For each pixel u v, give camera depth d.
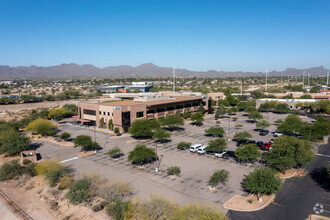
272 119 99.00
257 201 33.66
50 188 39.84
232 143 63.59
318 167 46.50
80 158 53.78
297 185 38.84
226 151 53.84
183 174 43.66
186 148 59.31
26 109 140.25
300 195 35.53
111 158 53.25
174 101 97.12
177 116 79.50
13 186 42.62
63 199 36.06
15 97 171.75
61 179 41.72
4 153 58.78
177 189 37.75
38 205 35.75
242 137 58.72
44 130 72.88
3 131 66.06
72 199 34.75
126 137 71.50
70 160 52.62
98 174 42.41
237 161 50.09
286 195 35.56
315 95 140.88
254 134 73.50
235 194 35.88
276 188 34.03
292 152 42.03
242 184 39.19
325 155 53.50
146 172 44.88
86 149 60.19
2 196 38.94
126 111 77.44
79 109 94.94
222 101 131.00
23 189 41.16
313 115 106.50
